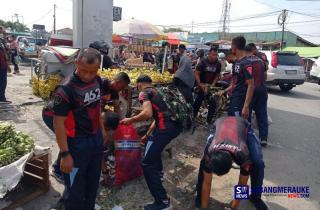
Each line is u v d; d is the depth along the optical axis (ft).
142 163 12.60
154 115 12.94
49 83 27.32
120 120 14.55
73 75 9.52
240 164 11.25
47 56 27.66
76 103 9.44
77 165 9.95
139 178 14.87
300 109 33.88
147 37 47.60
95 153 10.37
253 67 17.46
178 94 13.99
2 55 25.38
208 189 12.09
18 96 29.25
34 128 20.83
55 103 9.20
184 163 17.08
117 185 13.98
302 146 21.39
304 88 55.47
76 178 10.04
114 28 43.93
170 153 17.56
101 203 12.84
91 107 9.86
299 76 44.78
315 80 64.64
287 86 48.11
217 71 24.07
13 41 46.39
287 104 36.50
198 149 19.26
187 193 14.05
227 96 24.14
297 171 17.16
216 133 11.76
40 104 26.89
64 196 10.37
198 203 12.72
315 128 26.21
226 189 14.57
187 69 21.07
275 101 38.17
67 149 9.50
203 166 12.00
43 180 12.96
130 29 42.75
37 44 77.77
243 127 12.09
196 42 102.17
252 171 12.28
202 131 22.76
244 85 17.65
